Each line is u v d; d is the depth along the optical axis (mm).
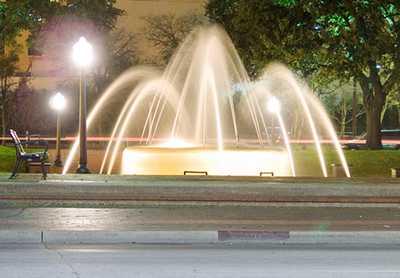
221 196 16781
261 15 36938
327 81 42125
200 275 9109
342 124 68812
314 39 36125
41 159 19219
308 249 11469
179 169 25266
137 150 26188
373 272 9430
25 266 9625
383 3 33625
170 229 12336
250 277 9023
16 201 16359
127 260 10203
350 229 12648
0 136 62438
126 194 16938
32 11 39719
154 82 56250
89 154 43250
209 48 43312
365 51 34000
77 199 16547
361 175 30766
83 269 9430
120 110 64750
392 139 65812
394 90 46938
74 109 66562
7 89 64625
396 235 12359
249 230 12266
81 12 45594
